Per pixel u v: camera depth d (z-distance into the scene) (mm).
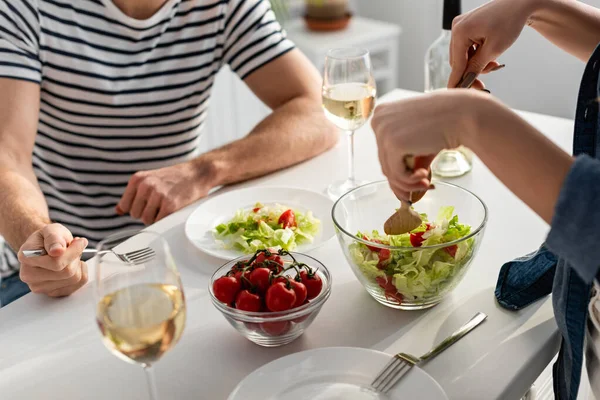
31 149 1526
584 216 616
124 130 1745
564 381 944
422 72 3113
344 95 1312
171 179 1382
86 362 926
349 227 1090
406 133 751
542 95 2467
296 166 1502
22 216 1245
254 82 1775
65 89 1670
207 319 1000
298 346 936
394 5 3086
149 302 711
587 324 886
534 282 972
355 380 837
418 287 945
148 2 1632
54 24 1599
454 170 1385
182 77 1743
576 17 1040
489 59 1075
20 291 1595
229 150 1458
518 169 706
